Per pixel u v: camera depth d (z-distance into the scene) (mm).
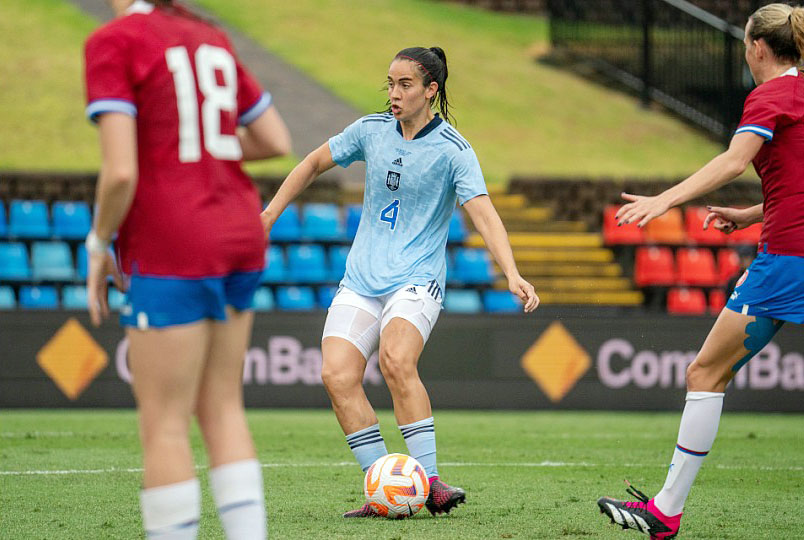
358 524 16359
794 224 14422
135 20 10531
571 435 32312
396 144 17297
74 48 77938
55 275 49375
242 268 10906
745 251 43438
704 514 17953
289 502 18750
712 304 52969
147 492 10500
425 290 16922
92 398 39094
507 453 27516
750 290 14672
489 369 40719
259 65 80125
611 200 60719
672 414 40469
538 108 80250
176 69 10570
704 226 17078
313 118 71688
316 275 51250
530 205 61031
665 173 71062
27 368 38969
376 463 17062
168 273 10406
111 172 10008
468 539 15188
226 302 11000
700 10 77188
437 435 32000
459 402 40594
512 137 74812
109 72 10188
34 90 71500
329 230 54406
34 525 16469
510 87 83188
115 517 17203
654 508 15000
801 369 41156
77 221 52781
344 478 21953
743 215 16781
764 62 15031
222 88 10922
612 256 56688
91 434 30844
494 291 52031
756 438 31938
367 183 17656
